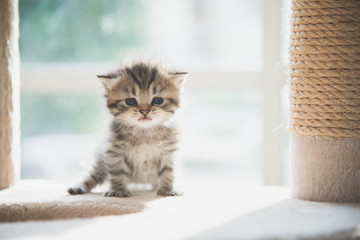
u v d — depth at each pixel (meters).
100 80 0.61
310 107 0.56
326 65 0.55
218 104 0.82
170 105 0.61
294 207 0.53
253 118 0.82
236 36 0.81
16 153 0.64
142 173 0.61
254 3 0.80
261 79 0.77
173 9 0.80
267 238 0.44
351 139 0.55
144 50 0.80
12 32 0.63
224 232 0.46
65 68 0.81
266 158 0.77
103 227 0.48
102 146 0.62
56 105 0.81
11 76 0.63
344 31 0.55
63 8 0.80
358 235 0.45
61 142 0.82
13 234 0.46
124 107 0.60
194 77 0.78
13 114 0.63
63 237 0.46
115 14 0.80
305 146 0.56
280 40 0.76
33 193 0.60
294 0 0.57
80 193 0.60
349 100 0.55
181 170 0.63
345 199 0.56
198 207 0.54
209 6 0.80
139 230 0.47
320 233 0.45
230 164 0.83
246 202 0.56
